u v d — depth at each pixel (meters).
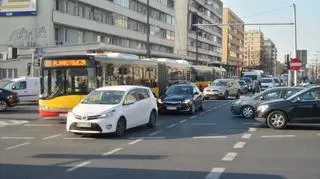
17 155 12.23
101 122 15.62
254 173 9.77
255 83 54.88
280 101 18.33
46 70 20.62
